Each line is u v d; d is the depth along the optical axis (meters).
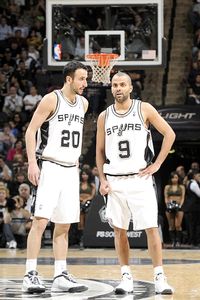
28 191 15.24
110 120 7.30
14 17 21.00
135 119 7.26
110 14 14.63
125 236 7.32
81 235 15.23
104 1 14.58
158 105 17.70
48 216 7.35
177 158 17.98
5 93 19.42
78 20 14.66
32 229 7.38
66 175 7.46
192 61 18.27
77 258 12.25
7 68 19.75
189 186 15.42
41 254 13.12
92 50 14.55
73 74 7.45
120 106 7.32
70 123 7.46
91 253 13.40
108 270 9.96
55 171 7.41
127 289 7.23
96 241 14.38
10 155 17.19
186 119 16.66
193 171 15.77
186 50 19.78
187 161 17.98
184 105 17.00
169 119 16.70
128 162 7.21
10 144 17.48
